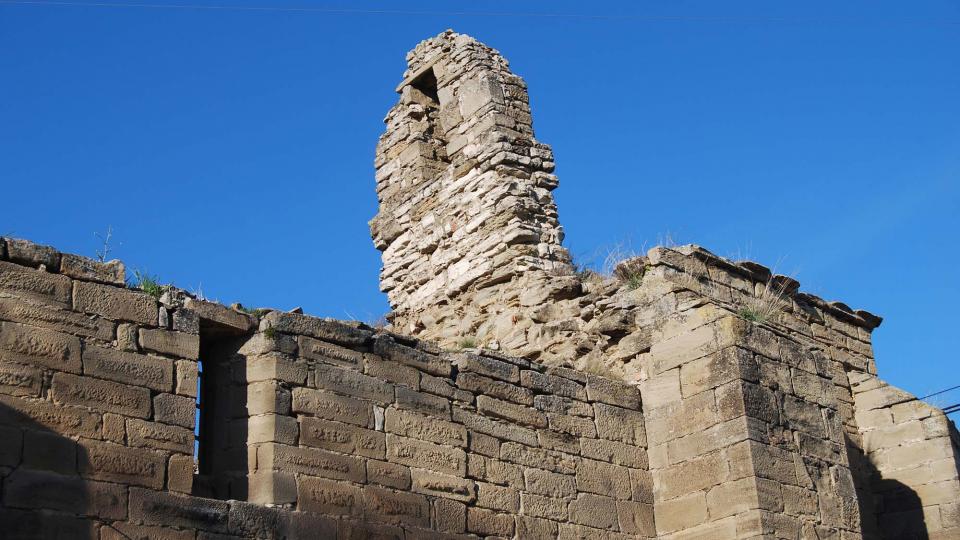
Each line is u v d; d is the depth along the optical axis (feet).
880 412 77.36
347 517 51.78
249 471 50.49
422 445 55.83
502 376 60.59
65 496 44.47
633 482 62.95
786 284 78.13
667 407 64.39
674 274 69.10
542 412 61.31
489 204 78.33
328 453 52.24
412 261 82.74
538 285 73.36
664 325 66.18
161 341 49.24
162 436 47.85
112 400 47.01
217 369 52.54
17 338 45.44
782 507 60.23
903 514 74.23
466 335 76.43
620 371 67.36
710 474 61.52
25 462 44.01
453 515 55.57
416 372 57.16
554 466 60.49
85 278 48.06
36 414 44.91
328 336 54.44
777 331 67.51
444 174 82.43
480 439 58.29
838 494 63.00
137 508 46.01
